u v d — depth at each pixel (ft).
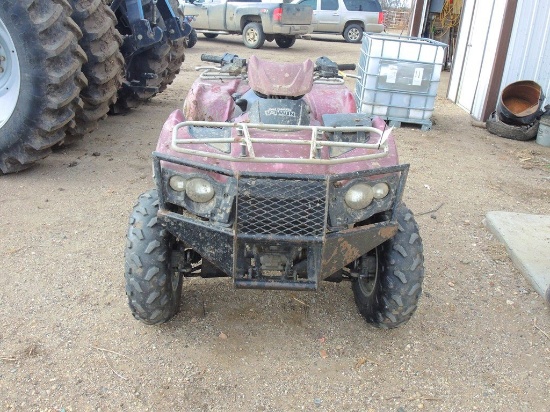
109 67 19.97
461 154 24.14
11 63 17.57
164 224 9.59
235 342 10.89
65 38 16.84
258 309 11.96
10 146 17.48
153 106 29.30
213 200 9.45
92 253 13.80
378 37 27.22
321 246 9.04
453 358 10.79
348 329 11.46
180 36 26.53
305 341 11.03
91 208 16.26
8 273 12.73
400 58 26.71
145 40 23.12
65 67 17.03
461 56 34.88
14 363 9.96
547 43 28.02
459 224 16.80
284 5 55.42
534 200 19.15
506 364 10.72
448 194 19.19
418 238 10.36
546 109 26.86
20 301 11.76
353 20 68.08
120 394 9.45
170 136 10.30
